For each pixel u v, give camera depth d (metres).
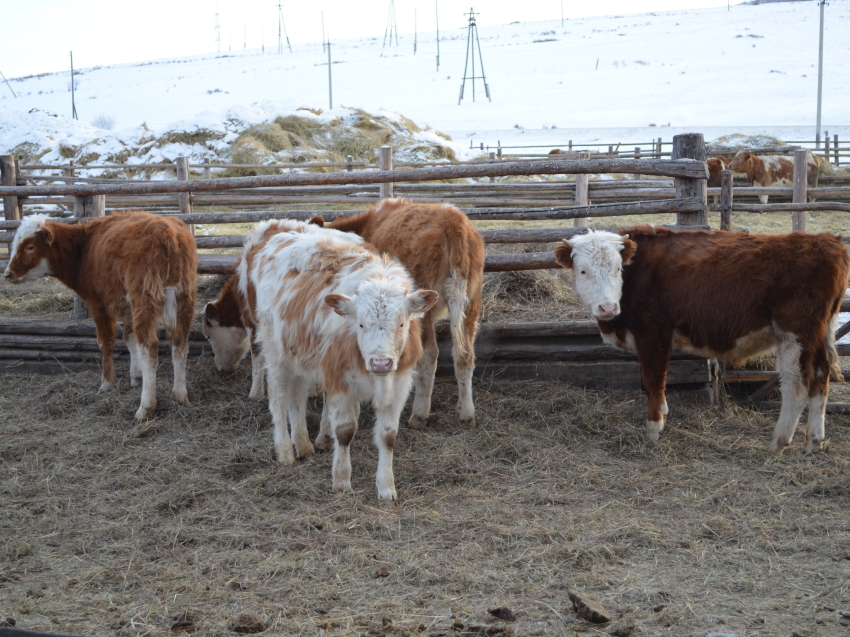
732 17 123.12
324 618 3.39
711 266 5.40
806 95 57.09
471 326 5.93
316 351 4.80
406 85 81.56
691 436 5.69
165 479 5.12
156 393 6.54
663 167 6.39
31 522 4.52
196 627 3.34
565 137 41.50
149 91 93.50
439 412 6.19
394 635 3.22
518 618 3.37
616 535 4.19
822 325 5.21
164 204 15.17
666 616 3.35
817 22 106.12
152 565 3.96
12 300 8.95
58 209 14.85
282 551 4.09
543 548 4.04
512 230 6.95
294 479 5.03
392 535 4.25
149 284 6.09
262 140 20.94
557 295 7.60
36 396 6.80
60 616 3.45
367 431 5.89
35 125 24.50
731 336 5.44
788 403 5.29
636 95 63.19
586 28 131.50
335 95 78.50
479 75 84.00
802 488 4.80
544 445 5.59
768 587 3.62
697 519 4.42
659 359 5.66
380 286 4.36
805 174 11.78
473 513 4.52
